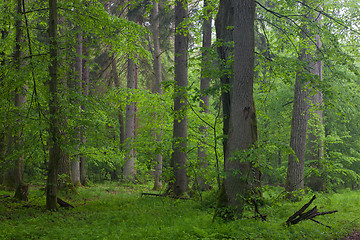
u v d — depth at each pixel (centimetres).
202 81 1848
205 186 1614
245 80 879
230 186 859
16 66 1117
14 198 1238
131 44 1430
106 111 1185
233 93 891
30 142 1068
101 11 1308
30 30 1354
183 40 1536
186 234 707
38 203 1215
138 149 1781
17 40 1189
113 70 2412
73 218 969
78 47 1917
